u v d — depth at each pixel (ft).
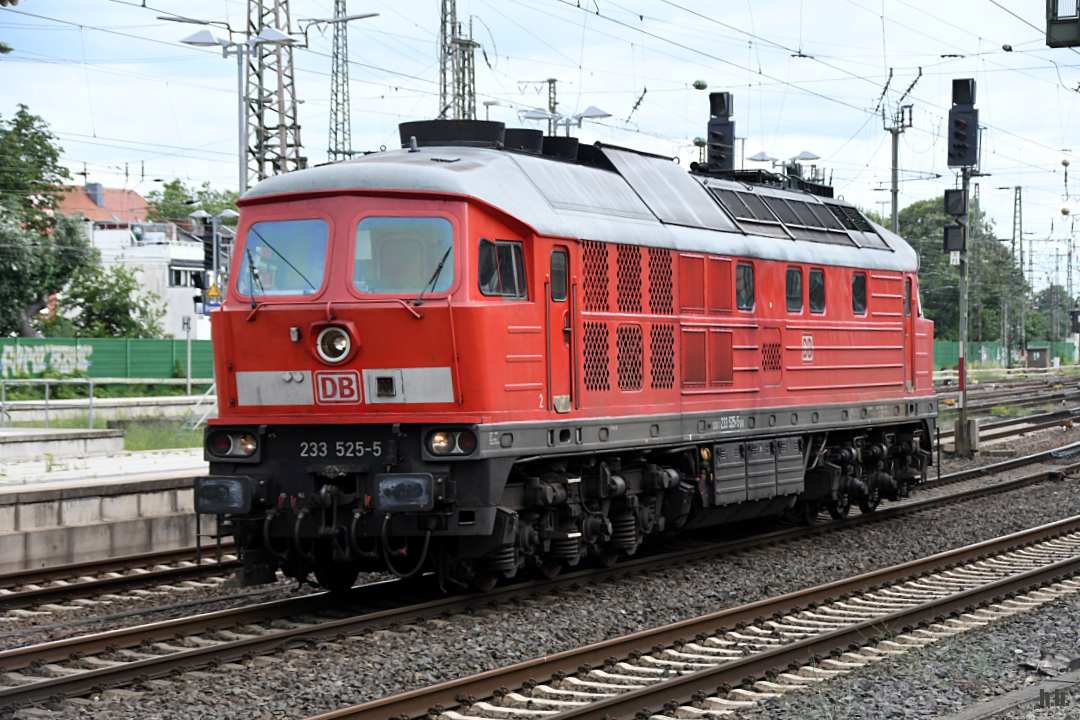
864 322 72.90
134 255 285.84
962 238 112.06
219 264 121.49
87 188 437.17
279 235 47.52
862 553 63.77
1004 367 350.43
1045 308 507.71
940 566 58.23
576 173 53.57
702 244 59.16
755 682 37.52
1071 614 47.21
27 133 230.48
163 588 53.57
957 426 112.57
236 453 47.83
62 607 49.52
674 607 49.62
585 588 52.44
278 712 34.24
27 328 228.63
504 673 36.27
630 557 60.95
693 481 59.52
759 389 63.26
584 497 52.90
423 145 53.11
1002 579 53.11
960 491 90.07
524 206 48.39
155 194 418.10
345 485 46.96
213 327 48.19
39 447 95.09
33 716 33.32
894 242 78.54
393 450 45.78
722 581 55.62
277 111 136.77
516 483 48.73
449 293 45.55
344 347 46.14
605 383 52.34
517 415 47.06
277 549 48.62
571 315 50.37
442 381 45.52
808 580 56.44
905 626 44.98
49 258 224.74
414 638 42.86
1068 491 88.79
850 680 37.65
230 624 44.75
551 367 49.14
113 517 63.77
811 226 69.92
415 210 46.16
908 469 79.10
